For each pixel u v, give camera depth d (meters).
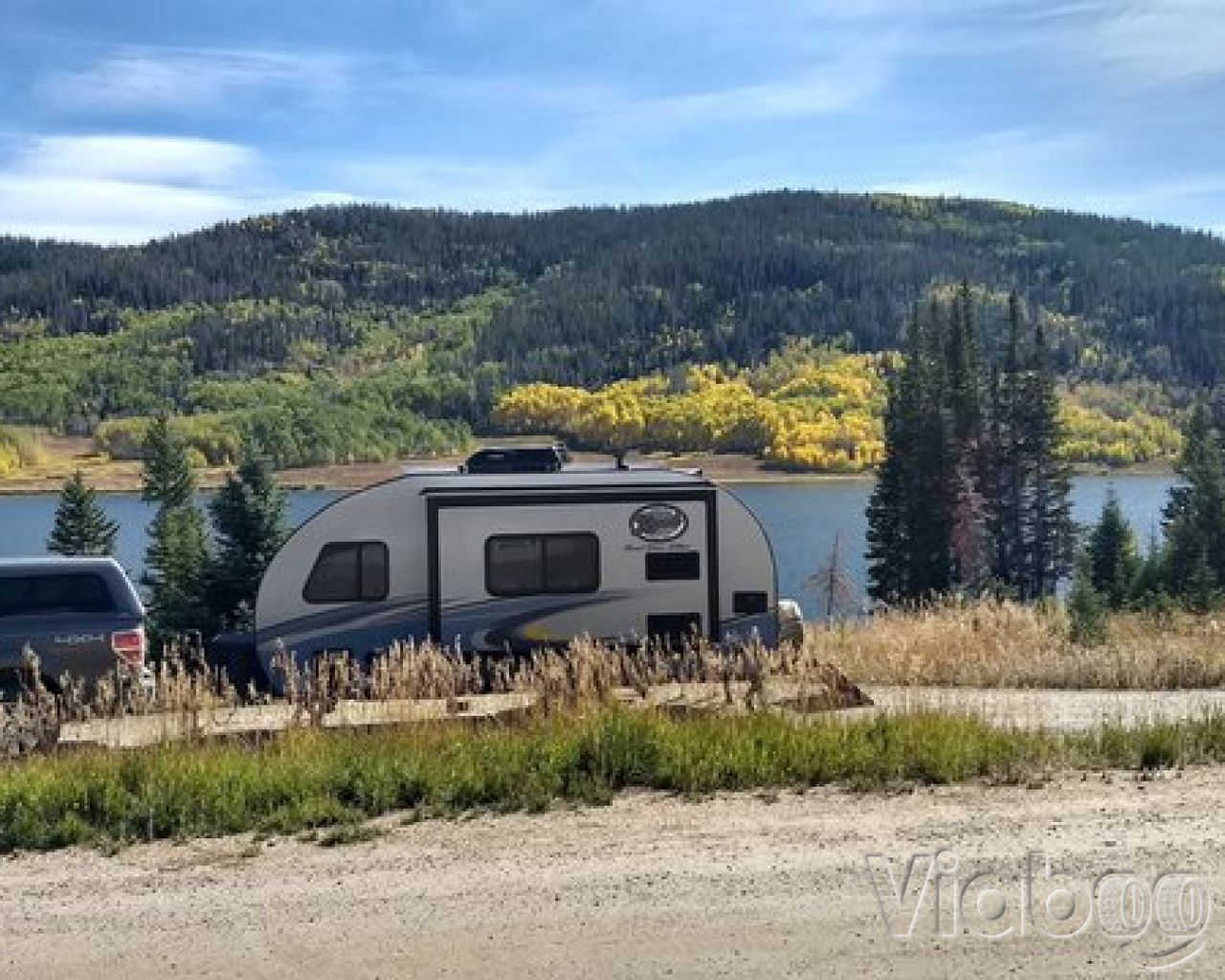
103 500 147.38
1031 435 75.62
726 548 15.58
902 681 16.00
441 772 8.80
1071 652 16.98
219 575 43.84
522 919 6.19
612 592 15.42
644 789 8.83
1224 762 9.20
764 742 9.39
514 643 15.25
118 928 6.27
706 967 5.54
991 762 9.08
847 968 5.50
